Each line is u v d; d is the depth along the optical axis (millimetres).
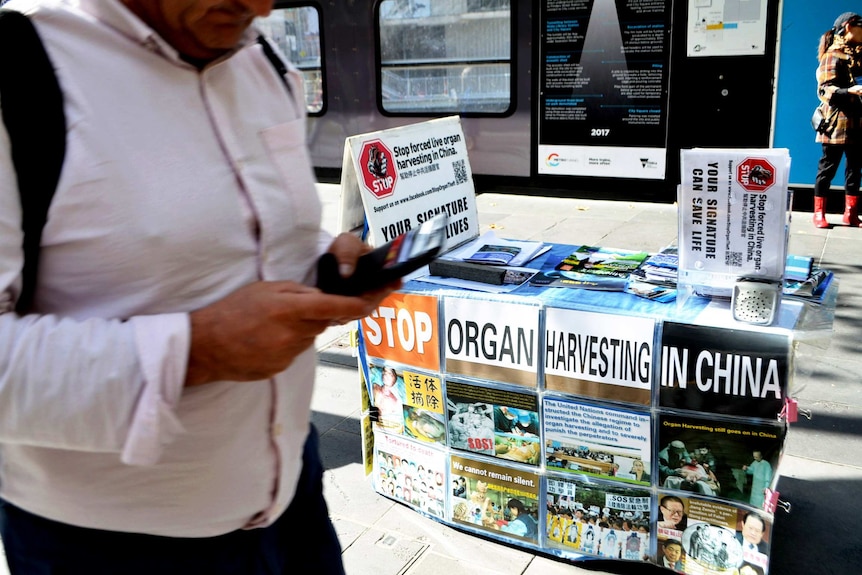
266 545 1337
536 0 7070
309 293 999
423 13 7629
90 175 946
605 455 2393
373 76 8070
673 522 2355
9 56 909
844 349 4109
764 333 2088
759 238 2109
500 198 7793
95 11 979
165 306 1047
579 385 2367
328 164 8758
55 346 919
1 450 1144
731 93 6609
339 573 1580
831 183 6391
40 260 979
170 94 1035
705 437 2236
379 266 1089
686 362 2195
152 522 1140
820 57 6090
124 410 938
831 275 2459
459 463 2664
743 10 6348
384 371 2760
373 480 2969
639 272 2588
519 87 7441
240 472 1201
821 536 2654
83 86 954
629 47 6824
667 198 7219
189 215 1033
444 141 3018
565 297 2398
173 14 986
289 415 1291
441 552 2629
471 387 2559
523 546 2631
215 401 1125
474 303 2471
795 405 2086
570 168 7480
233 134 1114
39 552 1155
